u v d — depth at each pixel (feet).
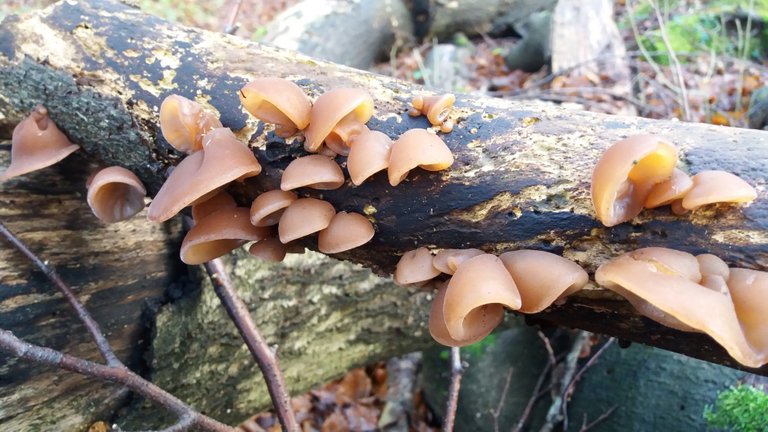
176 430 1.05
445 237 0.88
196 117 0.93
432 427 2.01
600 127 0.87
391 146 0.86
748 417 1.33
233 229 0.90
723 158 0.79
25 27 1.04
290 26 3.45
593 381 1.63
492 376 1.85
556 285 0.75
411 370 2.16
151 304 1.32
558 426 1.66
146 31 1.04
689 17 3.63
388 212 0.89
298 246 0.99
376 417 2.09
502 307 0.86
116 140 1.02
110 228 1.19
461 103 0.93
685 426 1.41
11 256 1.07
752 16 3.49
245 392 1.56
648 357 1.56
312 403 2.12
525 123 0.89
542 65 3.77
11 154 1.06
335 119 0.83
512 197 0.85
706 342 0.84
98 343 1.08
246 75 0.99
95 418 1.29
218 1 4.97
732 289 0.71
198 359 1.40
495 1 4.19
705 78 3.17
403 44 4.17
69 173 1.12
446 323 0.77
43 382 1.16
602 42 3.33
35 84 1.03
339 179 0.86
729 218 0.74
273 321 1.50
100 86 1.00
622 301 0.83
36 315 1.13
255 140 0.94
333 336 1.63
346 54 3.64
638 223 0.77
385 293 1.61
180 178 0.87
